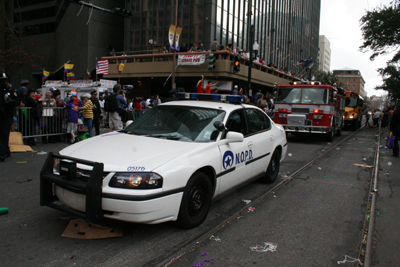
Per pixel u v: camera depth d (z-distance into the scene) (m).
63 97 18.56
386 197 5.56
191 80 24.89
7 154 7.38
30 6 47.00
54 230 3.68
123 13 12.25
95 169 3.16
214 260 3.14
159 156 3.55
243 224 4.12
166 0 25.94
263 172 5.78
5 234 3.54
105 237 3.49
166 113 4.80
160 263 3.02
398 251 3.53
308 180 6.64
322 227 4.12
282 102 13.52
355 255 3.38
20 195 4.90
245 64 23.09
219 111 4.72
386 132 21.08
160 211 3.30
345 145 12.83
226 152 4.34
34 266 2.90
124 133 4.52
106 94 14.61
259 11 31.11
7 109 7.10
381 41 23.98
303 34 47.88
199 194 3.92
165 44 26.14
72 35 34.16
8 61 28.70
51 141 10.09
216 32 24.58
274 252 3.38
